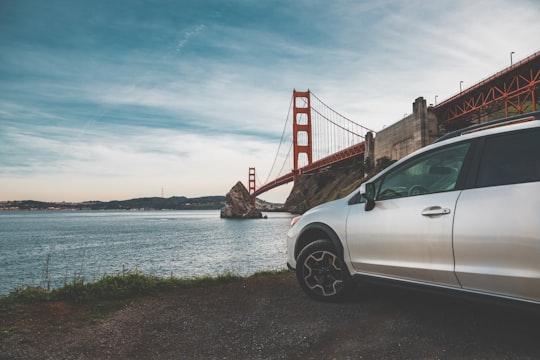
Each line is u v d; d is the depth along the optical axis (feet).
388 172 11.68
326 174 516.73
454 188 9.63
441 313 10.94
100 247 103.40
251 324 11.14
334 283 12.48
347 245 11.90
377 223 11.05
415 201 10.36
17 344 9.95
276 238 130.21
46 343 10.03
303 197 575.38
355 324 10.54
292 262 13.82
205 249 93.81
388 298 12.74
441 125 233.76
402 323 10.36
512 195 8.41
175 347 9.71
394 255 10.55
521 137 8.84
